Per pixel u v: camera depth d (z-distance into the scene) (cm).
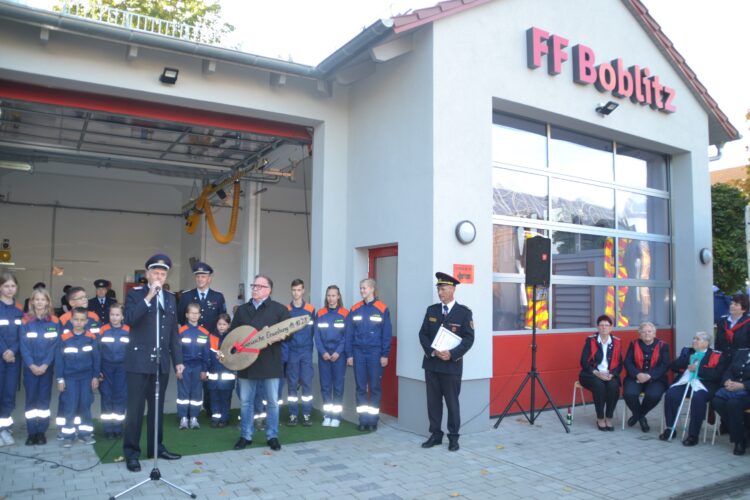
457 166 711
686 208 1027
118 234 1794
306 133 897
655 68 976
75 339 627
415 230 716
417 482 522
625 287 957
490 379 771
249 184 1291
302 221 1856
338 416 733
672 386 700
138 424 538
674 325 1024
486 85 749
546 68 817
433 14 696
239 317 620
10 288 631
